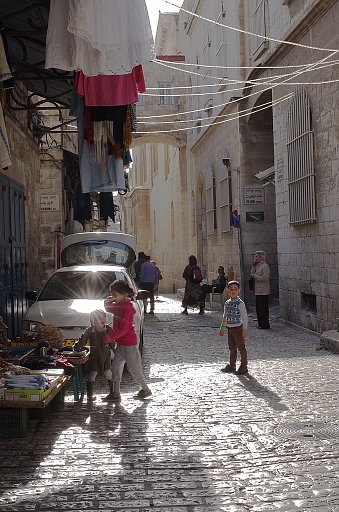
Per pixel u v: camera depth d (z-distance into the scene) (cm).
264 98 1727
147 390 740
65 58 570
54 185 1836
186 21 2911
